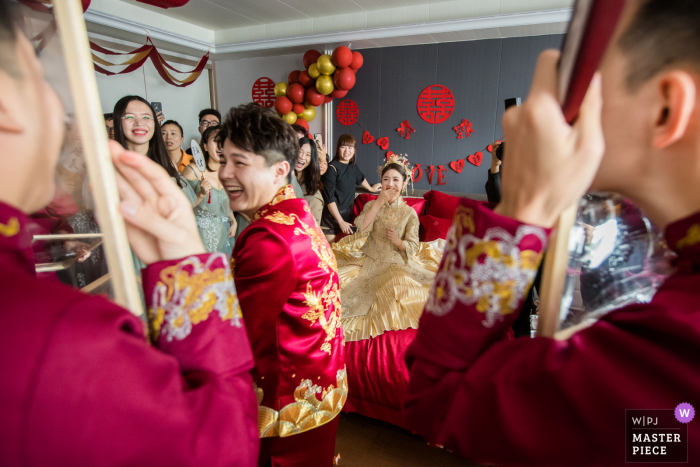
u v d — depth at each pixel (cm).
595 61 26
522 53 449
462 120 489
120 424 30
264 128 99
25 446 28
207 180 227
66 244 43
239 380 46
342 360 118
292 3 455
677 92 28
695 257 31
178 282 45
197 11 485
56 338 28
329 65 473
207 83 646
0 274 30
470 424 35
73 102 35
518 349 35
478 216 36
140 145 210
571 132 30
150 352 34
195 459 35
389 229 241
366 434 194
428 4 447
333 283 109
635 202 34
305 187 336
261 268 91
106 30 464
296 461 108
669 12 28
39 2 34
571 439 31
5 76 31
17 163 33
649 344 29
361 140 547
